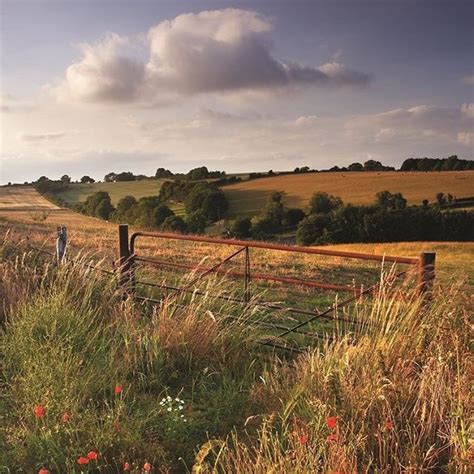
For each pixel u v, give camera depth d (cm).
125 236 698
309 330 683
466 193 8762
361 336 465
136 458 339
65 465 328
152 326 563
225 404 409
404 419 341
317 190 9725
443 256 3042
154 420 385
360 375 399
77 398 400
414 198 8638
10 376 463
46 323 531
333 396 362
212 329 530
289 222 7888
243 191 10175
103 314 611
